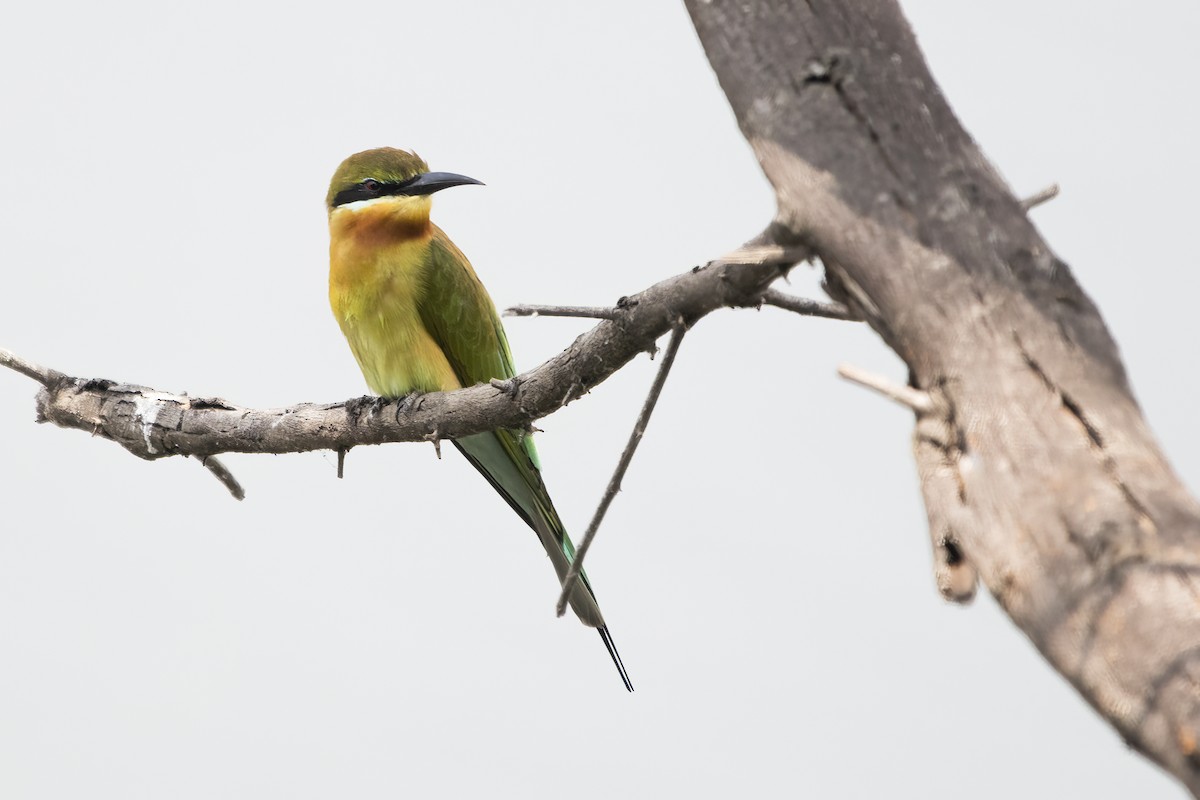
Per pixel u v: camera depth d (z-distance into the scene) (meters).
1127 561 4.21
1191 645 3.98
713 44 5.48
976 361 4.72
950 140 5.01
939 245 4.86
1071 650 4.26
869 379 4.98
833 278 5.31
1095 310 4.76
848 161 5.05
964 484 4.70
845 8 5.23
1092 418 4.51
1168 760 4.00
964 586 4.83
